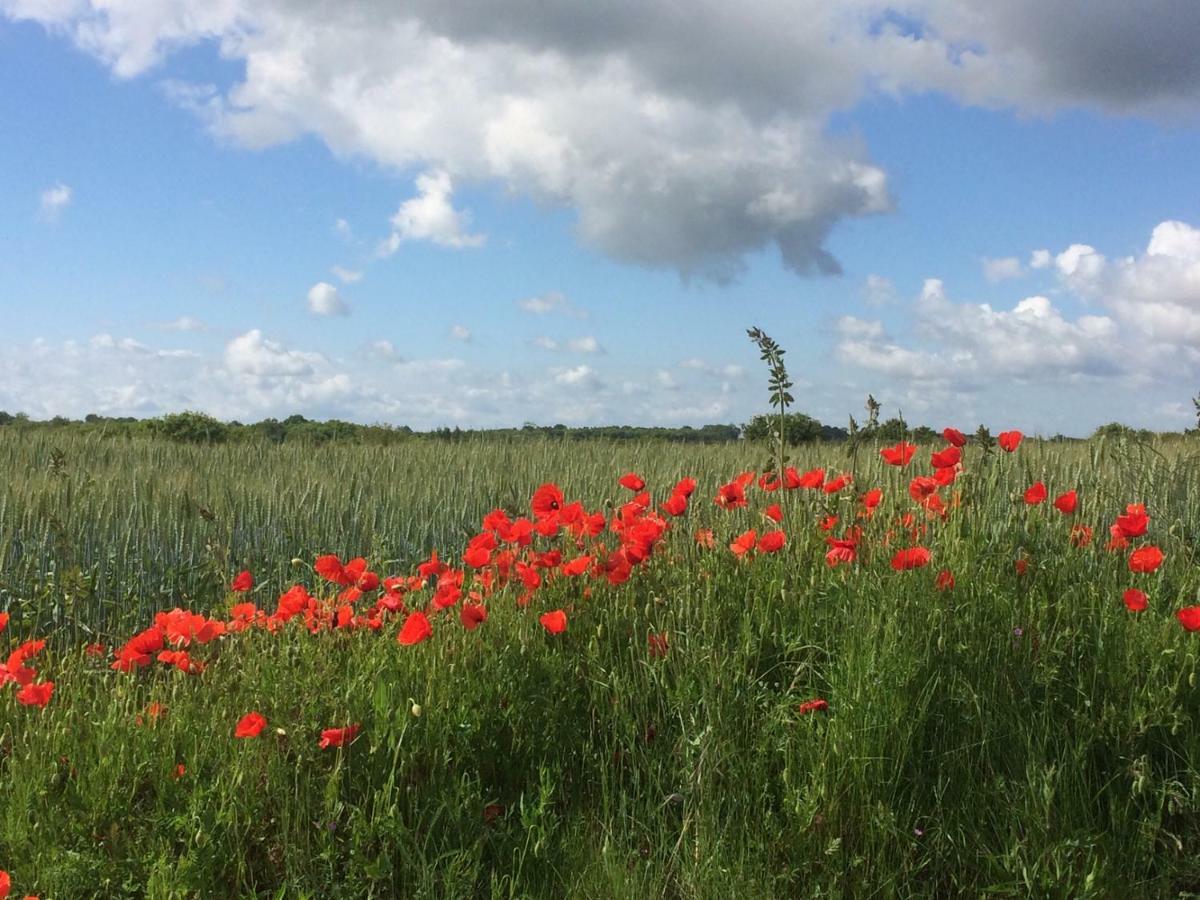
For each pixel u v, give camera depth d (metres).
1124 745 3.24
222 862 2.79
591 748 3.38
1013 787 3.08
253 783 3.01
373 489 9.40
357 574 3.94
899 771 3.08
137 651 3.67
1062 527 4.42
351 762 3.11
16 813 2.78
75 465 9.48
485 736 3.34
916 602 3.66
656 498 8.85
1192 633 3.45
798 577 4.08
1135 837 2.99
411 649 3.62
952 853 2.98
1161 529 5.21
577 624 4.02
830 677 3.35
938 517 4.43
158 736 3.24
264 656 3.64
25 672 3.40
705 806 3.02
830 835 2.93
